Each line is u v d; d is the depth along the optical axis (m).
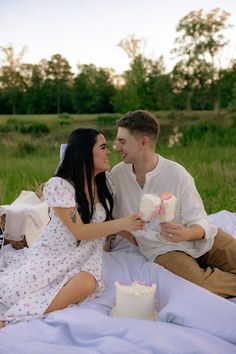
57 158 6.27
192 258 2.58
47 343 1.88
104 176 2.54
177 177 2.61
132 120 2.55
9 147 6.51
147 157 2.60
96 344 1.89
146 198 2.28
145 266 2.54
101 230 2.34
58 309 2.21
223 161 6.11
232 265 2.64
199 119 7.34
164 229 2.36
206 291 2.22
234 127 7.00
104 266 2.61
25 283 2.30
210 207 4.95
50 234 2.44
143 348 1.84
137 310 2.17
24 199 3.45
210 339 1.94
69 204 2.34
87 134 2.40
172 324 2.04
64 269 2.37
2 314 2.29
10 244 3.27
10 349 1.83
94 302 2.33
